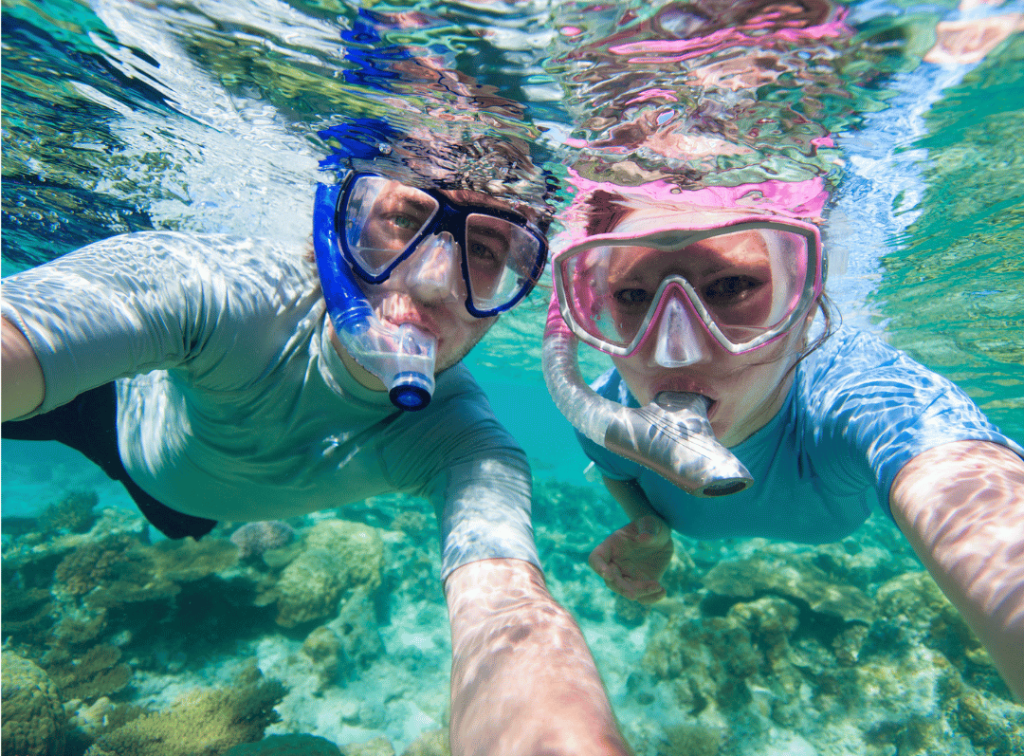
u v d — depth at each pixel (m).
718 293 0.34
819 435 0.38
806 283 0.32
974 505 0.22
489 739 0.19
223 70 0.55
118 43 0.54
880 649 1.27
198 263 0.34
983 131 0.58
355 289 0.35
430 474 0.39
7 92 0.68
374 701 1.17
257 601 1.28
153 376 0.48
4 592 1.28
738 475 0.27
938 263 1.13
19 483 3.73
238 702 0.98
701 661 1.22
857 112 0.52
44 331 0.24
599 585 1.69
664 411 0.31
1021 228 0.92
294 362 0.37
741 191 0.64
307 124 0.61
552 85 0.47
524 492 0.36
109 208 1.10
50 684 0.94
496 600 0.27
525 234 0.41
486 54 0.44
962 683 1.18
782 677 1.23
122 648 1.16
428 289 0.35
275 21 0.45
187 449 0.44
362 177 0.37
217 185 0.87
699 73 0.44
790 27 0.39
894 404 0.31
